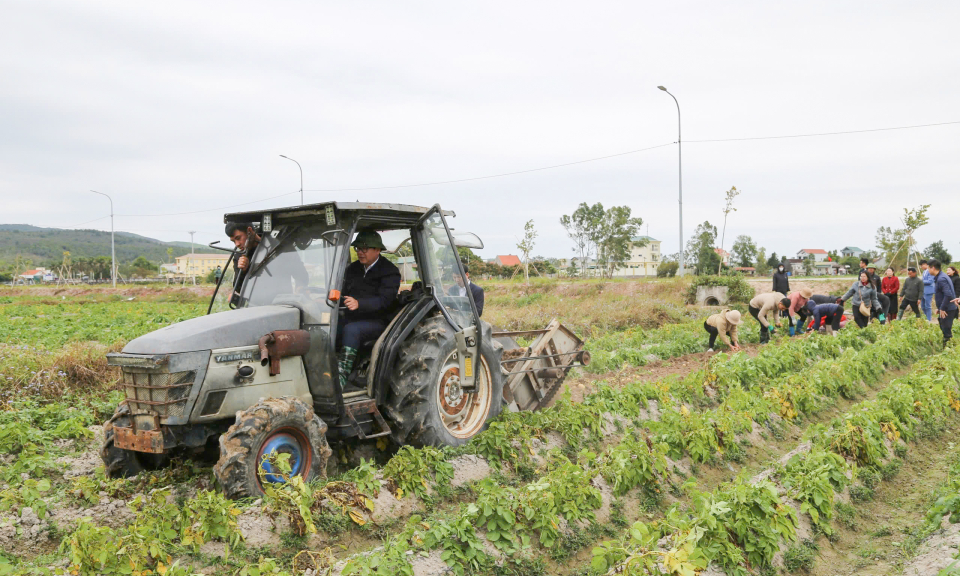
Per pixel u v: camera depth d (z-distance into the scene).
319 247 6.46
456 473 6.47
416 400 6.63
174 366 5.46
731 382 10.79
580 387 11.16
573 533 5.65
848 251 150.62
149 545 4.48
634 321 21.20
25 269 136.12
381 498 5.84
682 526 4.89
